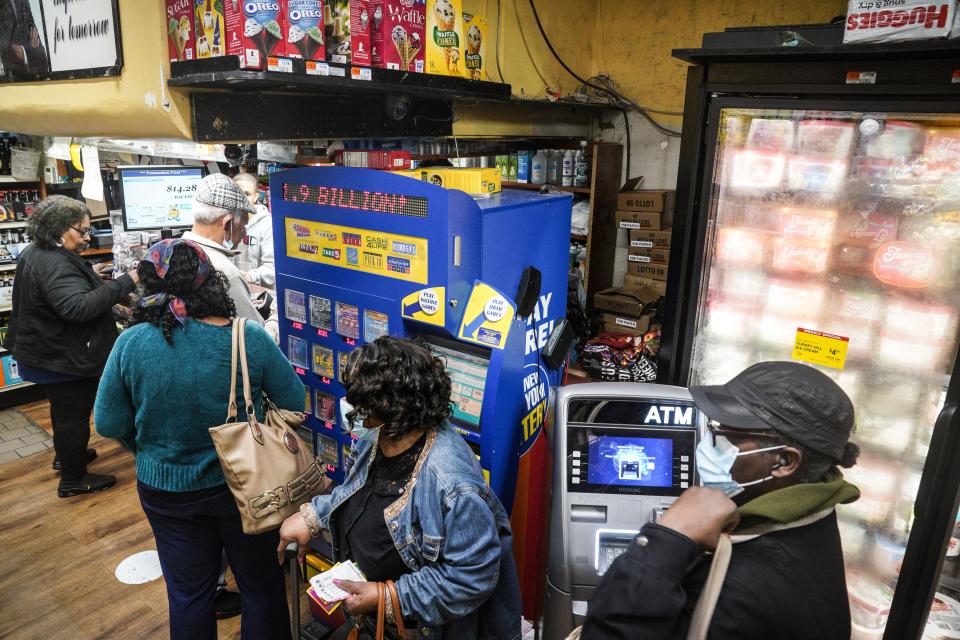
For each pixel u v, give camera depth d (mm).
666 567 834
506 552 1514
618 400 1651
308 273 2230
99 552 2889
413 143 3512
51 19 2080
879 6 1537
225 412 1791
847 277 1880
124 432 1833
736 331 2088
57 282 2918
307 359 2324
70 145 3750
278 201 2264
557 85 4555
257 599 1987
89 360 3141
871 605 1966
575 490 1654
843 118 1710
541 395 2146
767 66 1763
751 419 933
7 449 3842
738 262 2031
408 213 1880
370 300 2055
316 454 2389
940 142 1654
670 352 2133
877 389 1896
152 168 4227
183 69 1761
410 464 1457
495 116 4031
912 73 1572
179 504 1817
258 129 2027
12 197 4250
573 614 1688
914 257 1761
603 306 4559
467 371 1962
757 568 843
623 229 4887
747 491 976
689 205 1980
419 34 2160
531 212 2072
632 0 4578
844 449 941
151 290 1738
